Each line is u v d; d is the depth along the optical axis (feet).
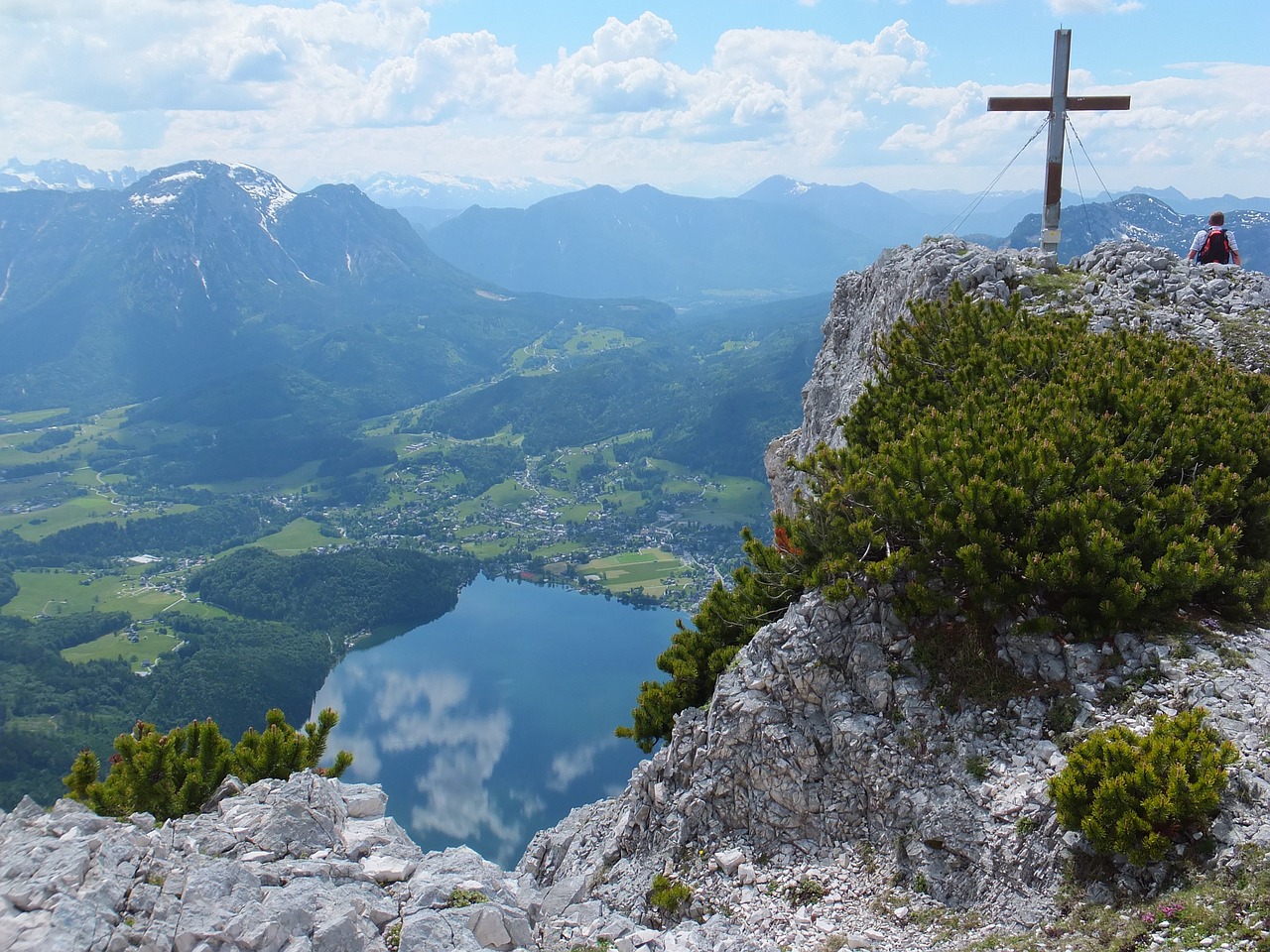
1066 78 108.47
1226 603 55.01
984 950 42.39
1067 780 44.27
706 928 49.11
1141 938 37.70
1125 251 111.75
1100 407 69.36
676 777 65.67
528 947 38.83
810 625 61.77
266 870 39.45
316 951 34.60
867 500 64.13
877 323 128.67
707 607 80.23
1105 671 52.60
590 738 459.32
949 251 119.75
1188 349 79.51
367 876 41.55
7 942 31.14
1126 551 55.98
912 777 53.88
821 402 143.54
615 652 618.03
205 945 32.60
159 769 55.11
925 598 57.36
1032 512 58.54
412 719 499.10
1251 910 36.04
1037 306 103.50
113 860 36.42
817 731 59.00
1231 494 58.23
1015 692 54.19
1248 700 46.78
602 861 68.23
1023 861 46.19
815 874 54.49
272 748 58.23
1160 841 40.06
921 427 67.10
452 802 391.04
